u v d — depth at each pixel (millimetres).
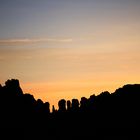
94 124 115625
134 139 98750
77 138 110125
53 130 115875
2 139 100625
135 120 109938
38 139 107125
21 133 107125
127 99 126375
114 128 109125
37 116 120938
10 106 116688
